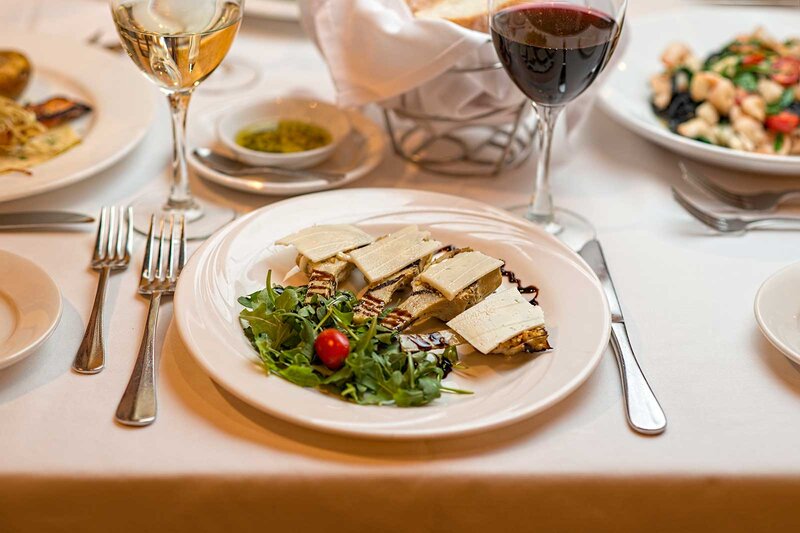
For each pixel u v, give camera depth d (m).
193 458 0.75
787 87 1.41
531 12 0.96
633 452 0.78
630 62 1.61
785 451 0.78
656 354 0.91
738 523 0.78
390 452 0.76
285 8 1.84
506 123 1.29
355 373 0.80
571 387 0.79
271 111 1.38
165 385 0.83
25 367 0.85
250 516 0.76
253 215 1.05
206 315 0.87
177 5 1.02
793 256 1.11
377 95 1.20
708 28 1.74
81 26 1.77
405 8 1.20
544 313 0.93
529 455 0.77
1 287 0.89
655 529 0.79
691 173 1.28
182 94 1.09
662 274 1.06
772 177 1.32
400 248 0.98
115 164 1.29
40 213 1.12
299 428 0.79
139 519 0.76
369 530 0.78
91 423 0.78
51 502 0.74
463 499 0.76
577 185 1.28
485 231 1.06
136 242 1.08
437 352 0.86
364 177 1.27
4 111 1.25
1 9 1.80
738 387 0.87
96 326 0.90
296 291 0.92
